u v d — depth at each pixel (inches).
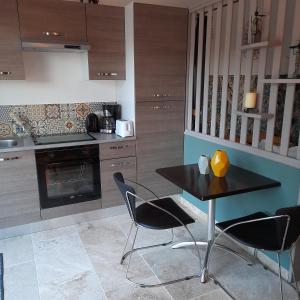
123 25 122.4
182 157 139.2
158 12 118.6
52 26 110.2
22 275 89.9
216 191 79.0
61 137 126.3
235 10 105.9
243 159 101.4
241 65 100.1
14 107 124.6
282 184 86.9
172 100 130.3
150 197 135.6
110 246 105.9
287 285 85.4
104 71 122.9
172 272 91.4
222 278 88.6
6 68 106.7
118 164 125.3
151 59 121.6
